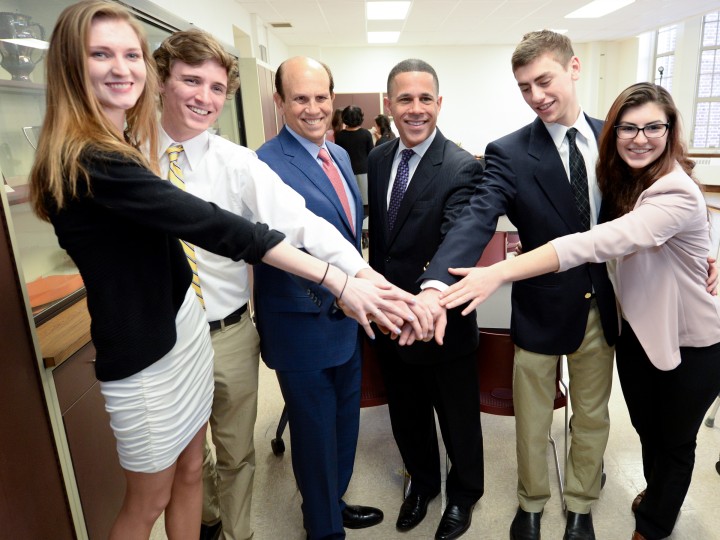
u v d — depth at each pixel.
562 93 1.36
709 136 8.75
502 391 1.82
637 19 8.20
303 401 1.45
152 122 1.05
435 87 1.48
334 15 7.24
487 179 1.48
